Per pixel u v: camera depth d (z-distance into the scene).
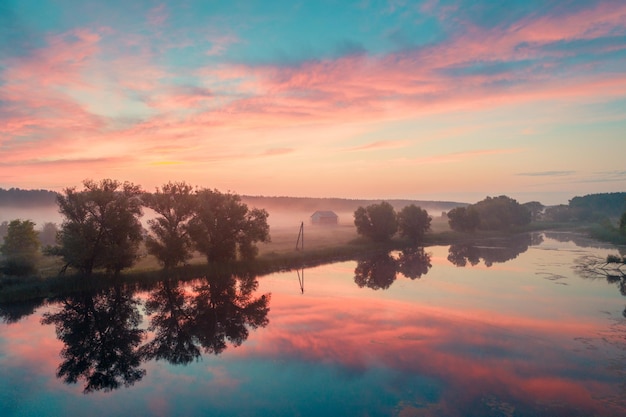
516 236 96.31
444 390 16.34
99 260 37.28
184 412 15.07
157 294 35.97
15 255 41.38
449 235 88.50
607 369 18.23
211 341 23.48
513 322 25.61
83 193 37.59
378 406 15.16
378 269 48.47
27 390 17.19
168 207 43.50
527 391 16.19
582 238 90.69
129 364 20.23
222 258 47.84
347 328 24.77
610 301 31.20
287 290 36.69
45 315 28.98
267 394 16.36
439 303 30.86
